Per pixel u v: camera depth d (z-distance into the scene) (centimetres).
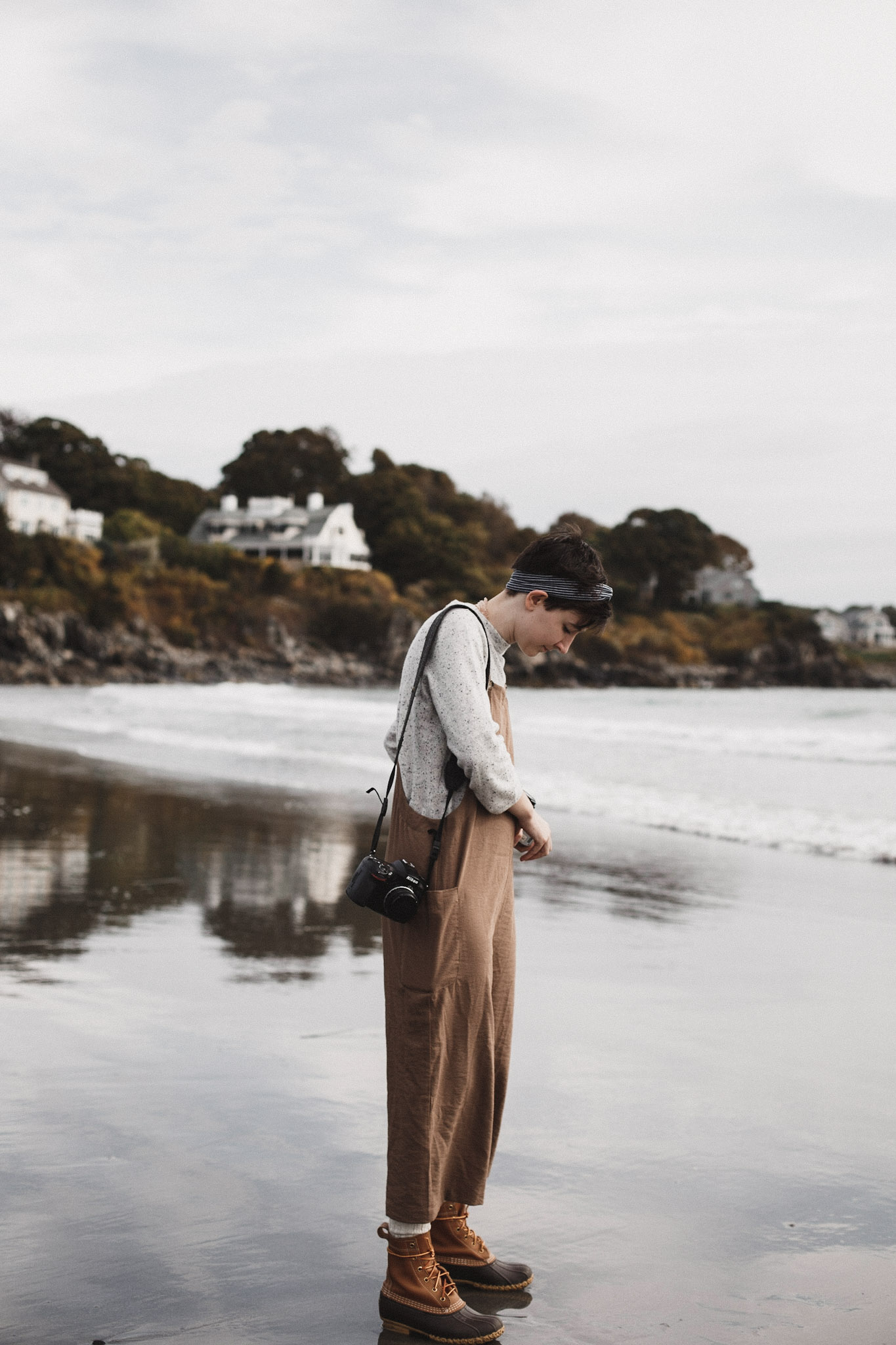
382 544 9762
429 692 216
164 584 7625
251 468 10456
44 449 9556
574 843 836
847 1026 381
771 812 1001
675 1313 199
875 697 6756
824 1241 227
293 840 844
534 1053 348
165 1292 201
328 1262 215
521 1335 193
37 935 505
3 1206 233
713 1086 319
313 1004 397
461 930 211
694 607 11344
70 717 2586
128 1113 288
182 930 524
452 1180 214
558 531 224
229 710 2916
